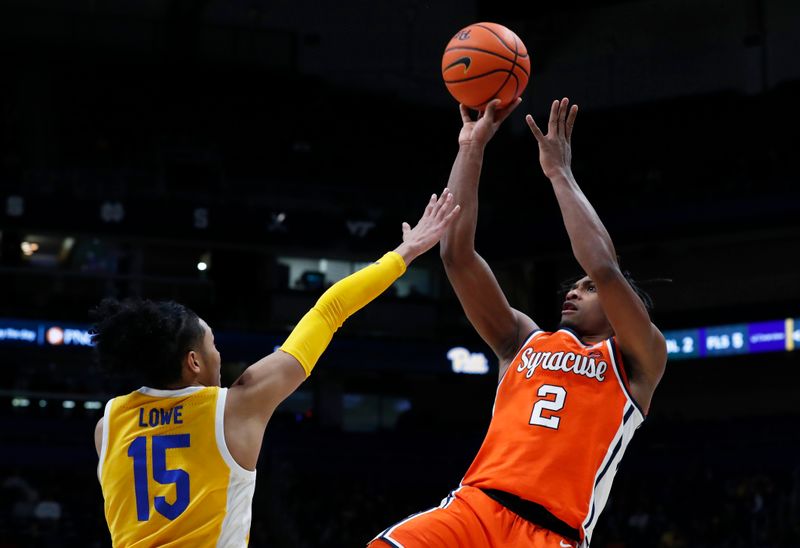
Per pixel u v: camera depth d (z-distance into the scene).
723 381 27.06
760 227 24.89
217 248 26.77
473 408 29.50
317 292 27.61
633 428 4.19
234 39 27.47
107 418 3.45
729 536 22.09
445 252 4.60
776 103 25.64
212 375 3.50
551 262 27.45
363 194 28.39
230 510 3.29
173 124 27.08
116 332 3.36
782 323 24.94
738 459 24.59
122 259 27.33
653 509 24.09
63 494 23.05
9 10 26.05
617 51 28.03
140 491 3.30
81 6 27.36
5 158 25.22
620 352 4.20
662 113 26.95
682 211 25.80
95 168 26.20
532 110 28.59
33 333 24.06
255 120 27.70
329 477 25.72
